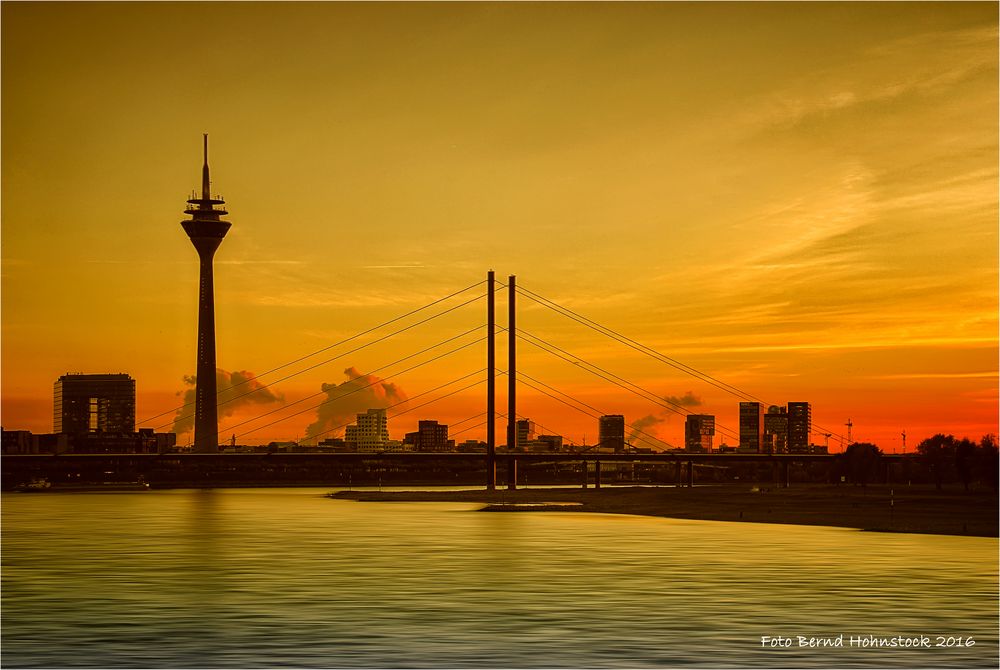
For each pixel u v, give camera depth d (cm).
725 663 5794
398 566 10600
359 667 5716
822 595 8250
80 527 18050
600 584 9006
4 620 7188
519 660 5869
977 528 15838
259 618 7256
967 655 6019
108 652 6119
